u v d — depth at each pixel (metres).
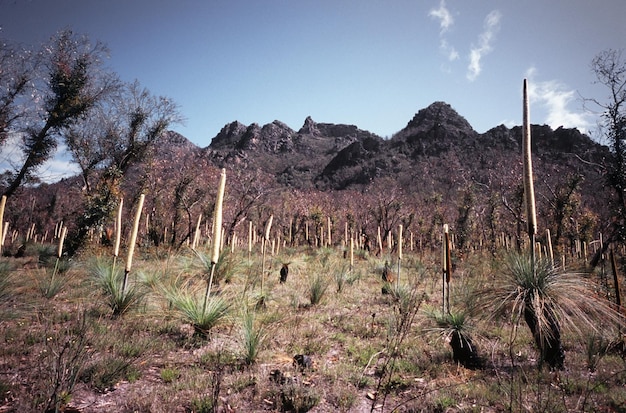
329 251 22.61
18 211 44.34
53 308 6.73
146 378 4.34
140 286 7.59
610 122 14.60
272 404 3.80
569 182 22.03
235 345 5.28
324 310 8.14
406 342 5.73
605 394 3.78
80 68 19.20
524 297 4.48
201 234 33.03
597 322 4.92
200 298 6.17
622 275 11.17
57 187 41.25
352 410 3.79
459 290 8.23
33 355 4.56
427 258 18.84
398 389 4.30
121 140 23.64
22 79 17.14
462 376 4.59
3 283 6.36
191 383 4.10
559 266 4.89
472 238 33.44
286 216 48.22
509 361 5.07
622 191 14.45
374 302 9.09
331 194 70.88
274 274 12.28
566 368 4.57
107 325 5.88
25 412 3.09
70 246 17.56
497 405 3.79
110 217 18.94
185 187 27.84
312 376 4.52
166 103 24.02
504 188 26.61
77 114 20.02
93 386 3.96
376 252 27.31
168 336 5.89
